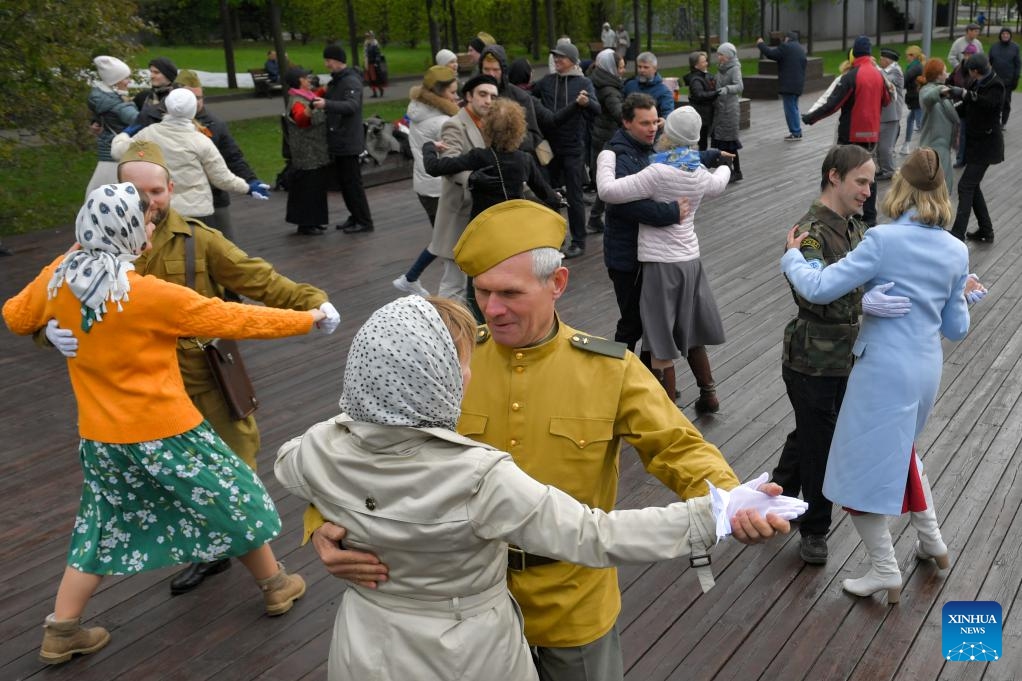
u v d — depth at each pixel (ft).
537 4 101.71
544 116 26.68
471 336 6.02
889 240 10.42
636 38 107.65
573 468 6.85
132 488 9.89
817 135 50.85
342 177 30.22
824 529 12.14
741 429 16.24
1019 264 25.93
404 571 5.80
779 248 27.94
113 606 11.55
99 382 9.55
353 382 5.68
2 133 41.32
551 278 6.75
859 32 162.30
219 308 9.48
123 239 9.35
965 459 14.93
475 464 5.57
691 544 5.58
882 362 10.64
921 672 10.16
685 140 15.10
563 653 7.05
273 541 13.02
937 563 12.00
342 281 25.23
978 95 26.53
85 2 33.94
